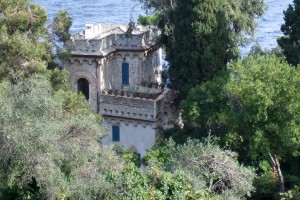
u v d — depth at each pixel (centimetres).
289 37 5575
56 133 3347
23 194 2962
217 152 3903
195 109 4862
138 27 6316
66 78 5134
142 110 5572
